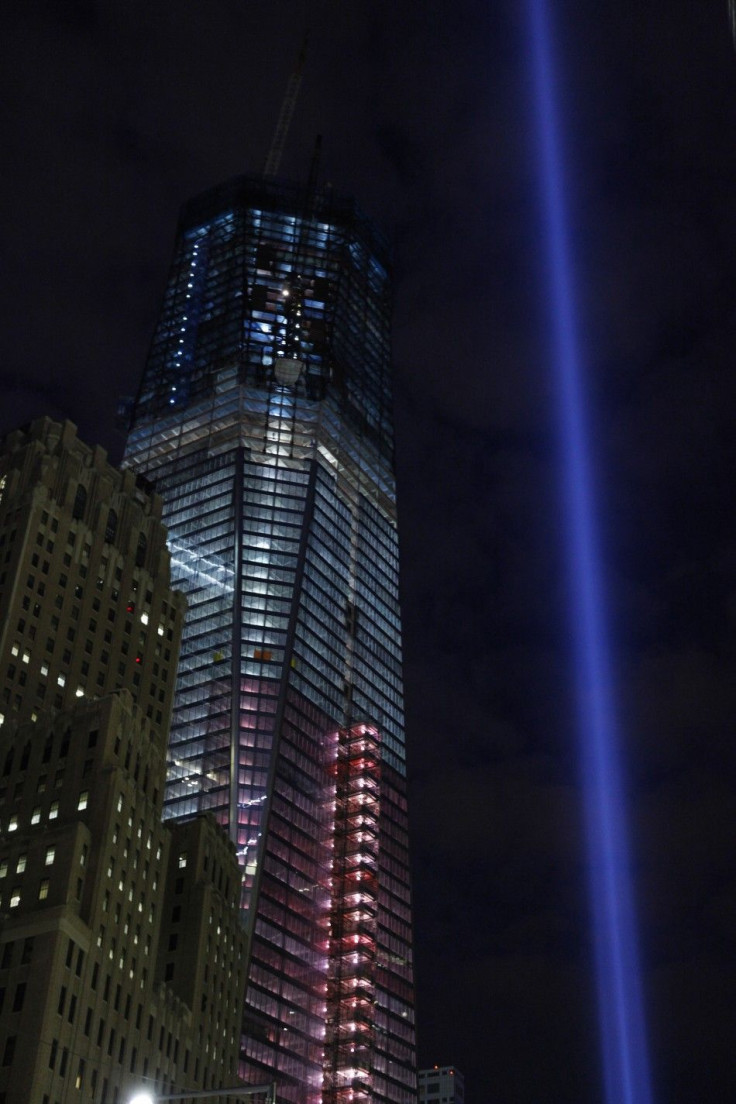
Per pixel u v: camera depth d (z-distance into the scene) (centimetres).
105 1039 13038
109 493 19800
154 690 18775
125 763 14875
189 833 17050
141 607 19238
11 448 19775
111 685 18138
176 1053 14588
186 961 15838
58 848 13438
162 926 16275
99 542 19075
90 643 18162
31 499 18412
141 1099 6800
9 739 15250
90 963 13050
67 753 14738
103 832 13825
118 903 13850
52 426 19962
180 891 16538
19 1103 11669
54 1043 12206
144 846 14700
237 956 17262
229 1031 16412
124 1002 13588
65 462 19412
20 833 14200
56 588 18100
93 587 18638
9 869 13500
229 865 17688
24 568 17775
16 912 13112
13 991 12412
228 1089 6862
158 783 15412
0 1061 11988
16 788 14725
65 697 17425
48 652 17512
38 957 12544
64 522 18738
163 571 19975
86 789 14288
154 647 19125
